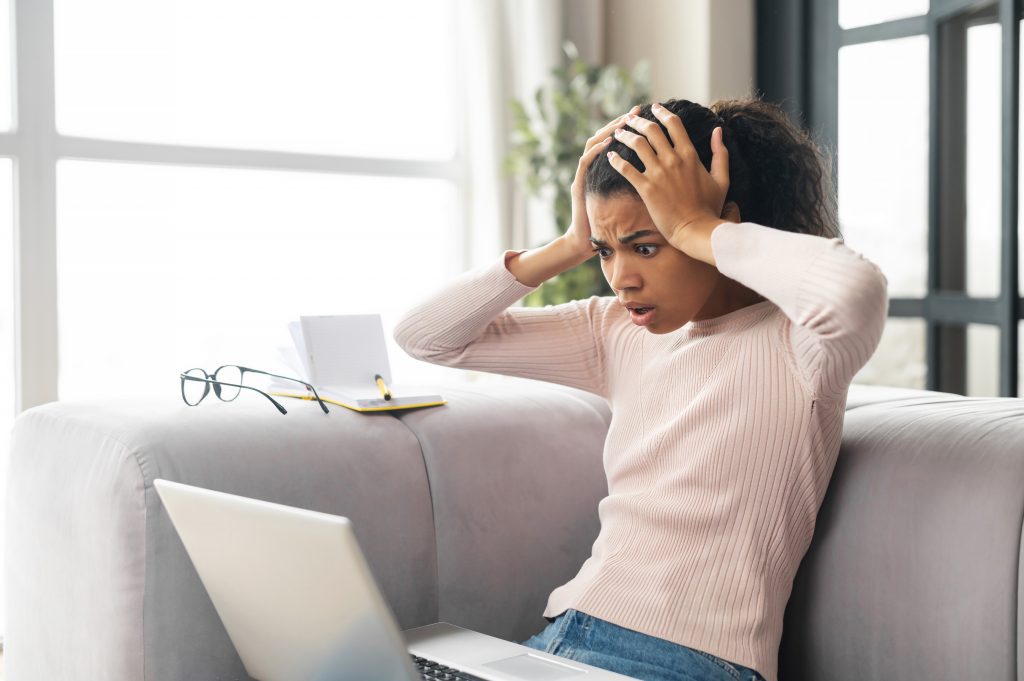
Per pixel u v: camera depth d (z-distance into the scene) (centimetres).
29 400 300
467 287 147
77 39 309
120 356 323
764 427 121
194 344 337
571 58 388
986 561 115
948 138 300
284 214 352
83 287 315
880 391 162
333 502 142
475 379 365
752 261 111
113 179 318
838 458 136
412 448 152
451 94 382
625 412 140
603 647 123
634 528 131
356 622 98
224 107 338
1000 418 128
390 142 373
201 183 335
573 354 148
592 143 132
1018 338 270
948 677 117
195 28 331
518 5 375
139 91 321
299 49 352
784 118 135
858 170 340
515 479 159
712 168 121
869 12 332
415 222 379
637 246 121
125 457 132
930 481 123
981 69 284
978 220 288
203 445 136
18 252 297
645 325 125
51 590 147
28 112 296
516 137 367
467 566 153
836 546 131
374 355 169
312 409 152
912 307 320
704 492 125
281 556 100
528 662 118
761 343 125
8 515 163
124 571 131
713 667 117
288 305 354
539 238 377
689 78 368
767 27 369
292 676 114
